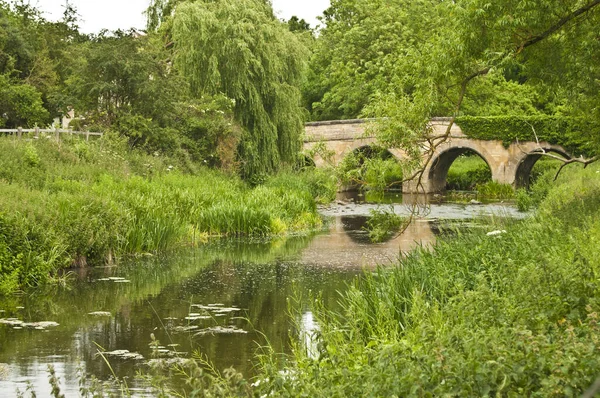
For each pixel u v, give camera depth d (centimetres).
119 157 2841
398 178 5284
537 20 1395
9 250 1593
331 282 1639
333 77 6075
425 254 1352
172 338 1160
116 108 3256
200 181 2916
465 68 1484
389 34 5744
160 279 1675
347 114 6038
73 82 3309
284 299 1456
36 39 3975
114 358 1048
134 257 1991
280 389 543
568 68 1564
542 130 4781
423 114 1462
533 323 636
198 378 521
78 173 2514
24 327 1230
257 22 3497
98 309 1370
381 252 2114
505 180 4900
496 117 4903
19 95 3403
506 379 480
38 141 2723
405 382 501
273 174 3550
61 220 1812
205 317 1295
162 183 2684
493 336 547
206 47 3416
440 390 482
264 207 2678
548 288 693
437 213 3366
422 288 1023
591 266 809
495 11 1411
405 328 958
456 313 743
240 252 2111
